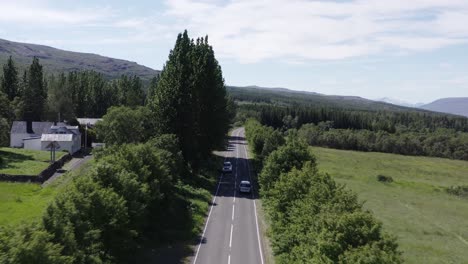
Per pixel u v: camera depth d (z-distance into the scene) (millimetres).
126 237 32312
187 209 54406
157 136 68500
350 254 20641
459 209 72812
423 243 50969
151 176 45094
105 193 30547
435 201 78812
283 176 38781
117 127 77562
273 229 38031
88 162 79750
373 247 20359
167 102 73438
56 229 23562
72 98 145000
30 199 51156
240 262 39594
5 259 18750
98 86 154250
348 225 22438
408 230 56625
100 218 29516
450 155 173750
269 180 47875
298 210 31016
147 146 46750
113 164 38031
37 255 19703
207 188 71812
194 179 72438
